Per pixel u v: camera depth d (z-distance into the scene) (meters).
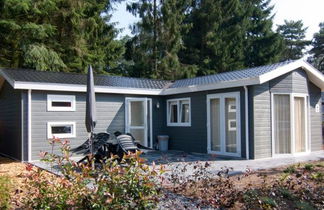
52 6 16.81
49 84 10.56
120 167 3.95
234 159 10.11
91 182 3.93
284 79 10.83
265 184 6.10
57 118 10.98
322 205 5.24
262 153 10.26
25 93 10.41
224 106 11.09
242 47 29.69
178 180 5.90
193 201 5.17
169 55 23.62
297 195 5.56
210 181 5.77
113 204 3.71
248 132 10.20
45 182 3.99
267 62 31.39
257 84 9.94
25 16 16.77
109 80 13.52
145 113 13.06
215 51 26.66
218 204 4.99
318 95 12.16
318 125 12.12
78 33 18.95
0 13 15.65
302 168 7.89
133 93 12.54
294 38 42.47
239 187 6.02
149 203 3.90
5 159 10.95
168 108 13.53
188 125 12.49
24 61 17.38
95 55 20.80
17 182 6.34
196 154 11.55
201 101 11.95
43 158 4.22
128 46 24.50
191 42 26.94
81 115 11.52
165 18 23.42
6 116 11.89
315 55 40.91
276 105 10.69
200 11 27.16
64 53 19.06
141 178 3.95
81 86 11.25
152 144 13.26
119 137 9.95
